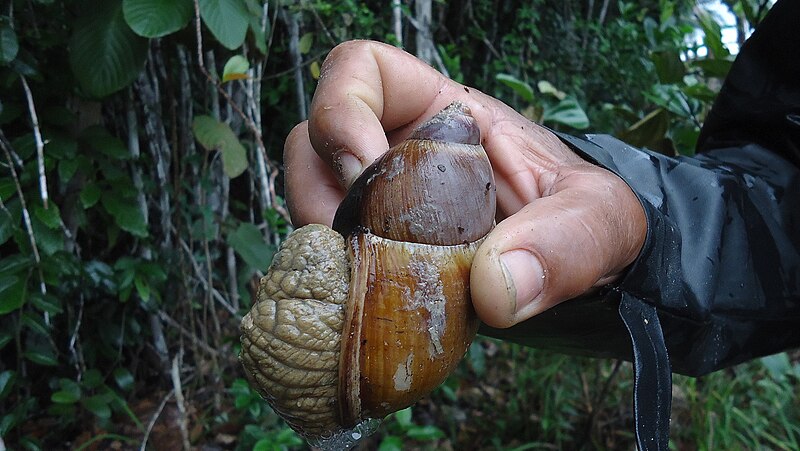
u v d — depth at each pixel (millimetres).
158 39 420
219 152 504
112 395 426
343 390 152
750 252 203
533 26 750
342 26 532
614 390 538
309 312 150
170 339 531
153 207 500
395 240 154
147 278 450
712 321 195
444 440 488
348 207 163
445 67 597
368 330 151
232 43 340
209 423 472
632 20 921
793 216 218
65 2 381
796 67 235
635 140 465
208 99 507
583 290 156
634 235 162
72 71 368
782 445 471
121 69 348
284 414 160
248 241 471
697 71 534
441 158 157
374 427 180
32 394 459
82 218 414
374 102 201
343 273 155
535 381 531
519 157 206
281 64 632
